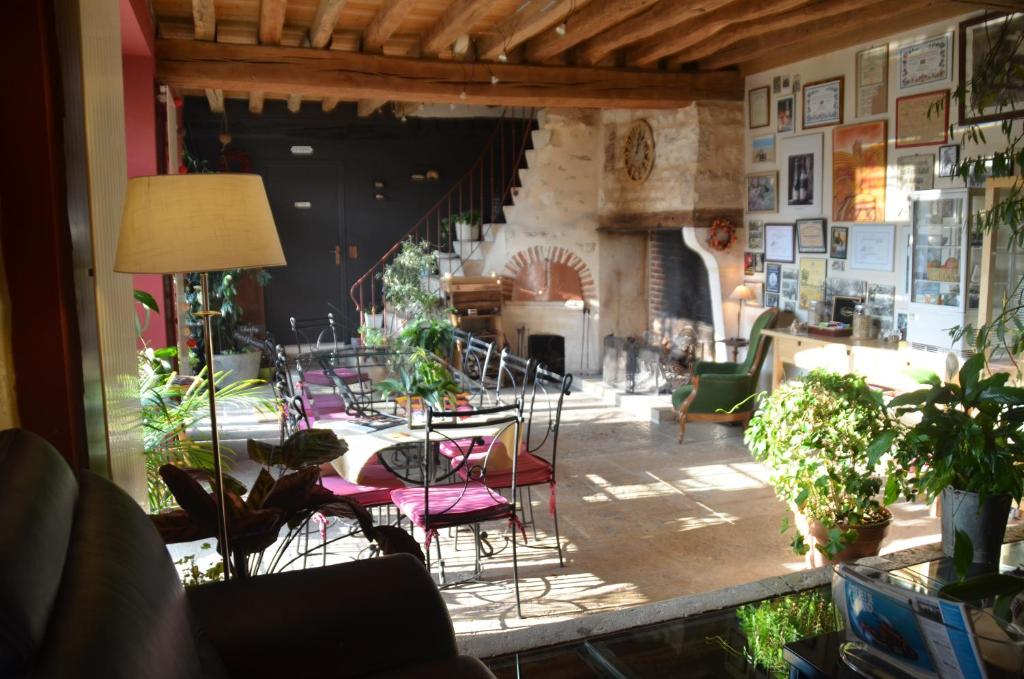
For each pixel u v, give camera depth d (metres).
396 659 1.93
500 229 8.91
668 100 7.06
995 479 2.65
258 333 9.32
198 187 2.07
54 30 2.23
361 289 9.74
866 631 1.84
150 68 5.76
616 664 2.04
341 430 3.83
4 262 2.15
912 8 5.01
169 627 1.28
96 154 2.48
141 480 3.05
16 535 1.11
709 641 2.15
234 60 6.04
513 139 10.10
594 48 6.48
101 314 2.43
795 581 2.52
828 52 6.14
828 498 3.52
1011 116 4.65
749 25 5.94
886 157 5.64
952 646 1.64
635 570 3.95
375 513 4.62
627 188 8.38
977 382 2.86
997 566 2.60
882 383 5.22
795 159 6.58
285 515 2.48
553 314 8.98
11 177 2.14
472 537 4.40
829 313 6.19
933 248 4.91
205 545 2.79
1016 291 4.15
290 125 9.39
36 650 0.98
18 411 2.19
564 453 6.03
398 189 9.83
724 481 5.33
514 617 3.46
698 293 7.80
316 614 1.89
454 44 6.52
